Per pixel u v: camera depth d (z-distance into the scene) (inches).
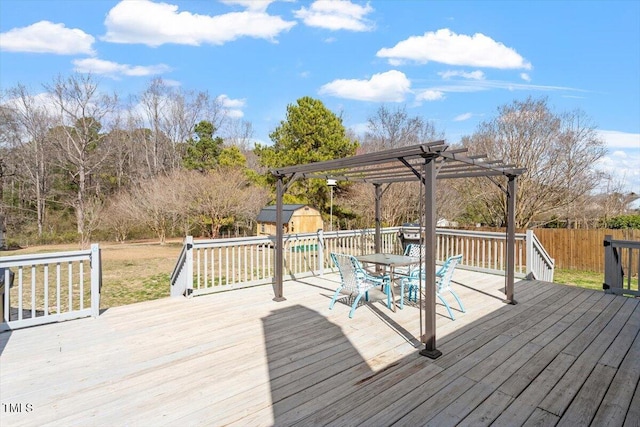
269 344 139.1
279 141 629.3
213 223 652.1
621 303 198.1
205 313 179.2
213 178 649.0
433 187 129.4
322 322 165.5
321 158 568.1
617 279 220.1
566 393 103.0
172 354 129.6
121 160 981.8
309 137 579.2
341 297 210.5
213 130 1070.4
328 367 119.1
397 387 105.9
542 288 233.0
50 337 145.2
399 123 931.3
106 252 594.9
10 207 775.7
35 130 837.2
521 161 505.4
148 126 1059.9
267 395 101.5
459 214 604.7
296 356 128.0
